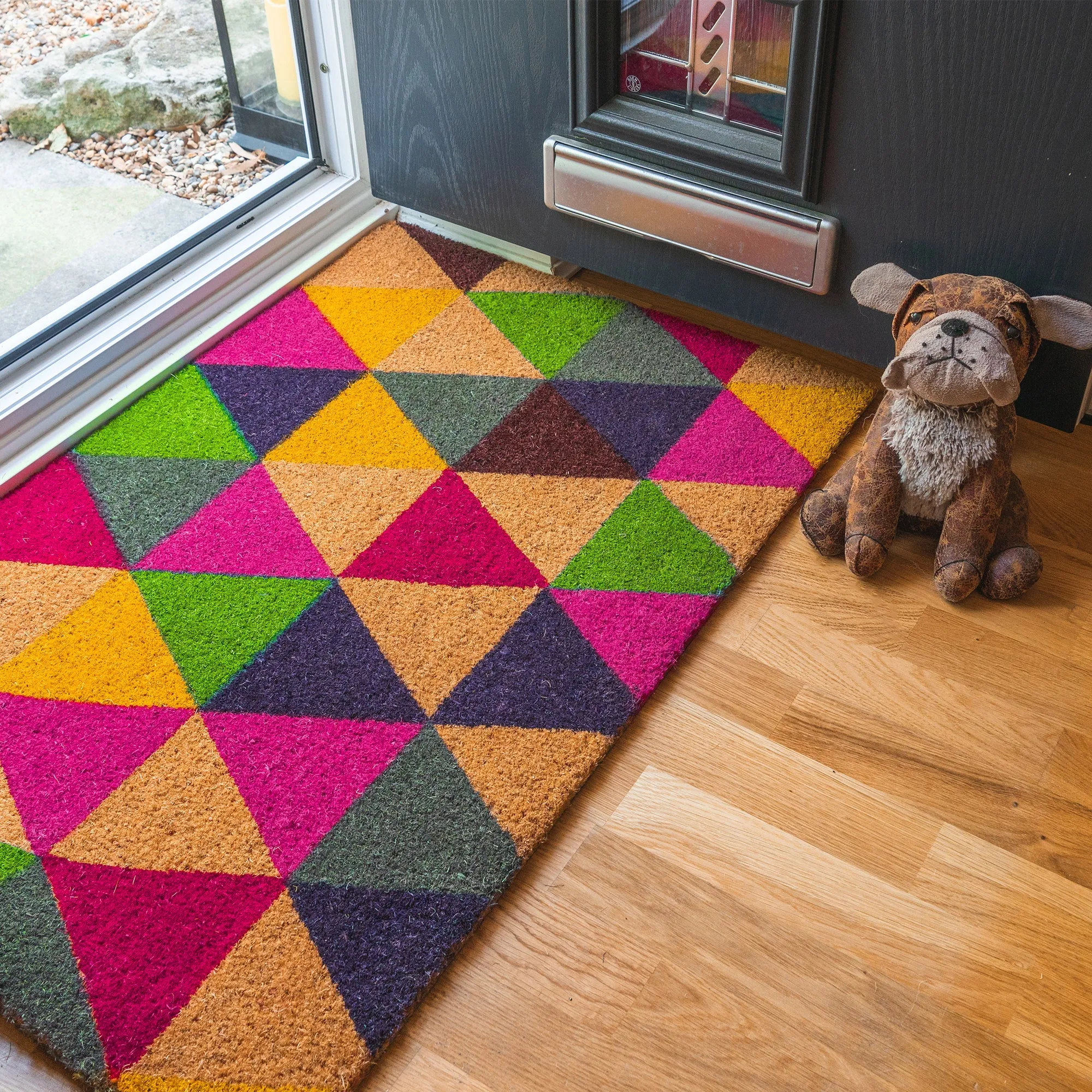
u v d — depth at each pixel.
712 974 1.16
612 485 1.61
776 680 1.40
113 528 1.58
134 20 2.08
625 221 1.71
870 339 1.62
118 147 2.05
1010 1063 1.10
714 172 1.58
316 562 1.53
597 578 1.49
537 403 1.73
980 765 1.31
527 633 1.43
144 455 1.68
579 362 1.79
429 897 1.20
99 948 1.18
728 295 1.71
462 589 1.49
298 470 1.65
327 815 1.27
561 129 1.70
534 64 1.64
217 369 1.80
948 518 1.44
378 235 2.04
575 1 1.53
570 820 1.28
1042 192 1.37
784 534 1.56
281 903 1.20
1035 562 1.41
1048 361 1.49
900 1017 1.12
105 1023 1.12
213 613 1.47
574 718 1.35
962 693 1.37
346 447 1.68
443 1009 1.14
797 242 1.56
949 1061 1.10
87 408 1.73
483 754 1.32
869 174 1.47
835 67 1.41
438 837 1.25
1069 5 1.23
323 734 1.34
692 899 1.21
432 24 1.70
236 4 1.93
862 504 1.45
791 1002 1.14
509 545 1.54
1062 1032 1.11
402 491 1.61
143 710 1.38
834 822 1.27
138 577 1.52
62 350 1.73
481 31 1.66
